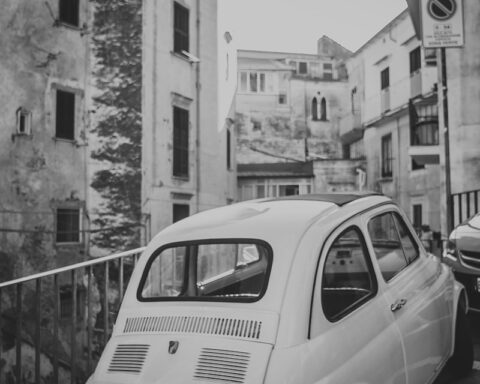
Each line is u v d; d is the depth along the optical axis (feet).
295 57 103.76
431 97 62.64
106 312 12.78
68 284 41.98
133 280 9.32
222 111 59.36
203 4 54.44
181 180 49.57
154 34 46.21
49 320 39.50
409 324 9.42
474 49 41.29
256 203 10.43
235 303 7.89
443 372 13.46
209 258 9.06
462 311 13.02
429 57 62.39
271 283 7.74
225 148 61.00
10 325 36.35
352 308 8.28
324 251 8.10
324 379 7.02
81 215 43.75
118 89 44.62
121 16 44.88
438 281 11.68
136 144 44.01
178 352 7.61
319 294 7.67
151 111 45.44
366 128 84.94
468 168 40.88
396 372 8.61
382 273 9.64
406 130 71.41
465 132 41.09
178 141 49.62
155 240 9.77
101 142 44.55
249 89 101.35
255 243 8.39
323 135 101.55
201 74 53.62
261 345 7.14
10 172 38.81
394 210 11.17
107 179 44.24
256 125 100.78
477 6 41.34
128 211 43.70
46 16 42.04
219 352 7.32
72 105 43.98
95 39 45.11
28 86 40.45
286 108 101.45
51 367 37.42
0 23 38.78
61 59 42.98
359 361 7.67
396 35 73.36
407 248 11.46
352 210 9.44
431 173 65.62
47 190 41.24
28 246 39.52
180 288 9.29
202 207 53.06
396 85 73.26
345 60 104.01
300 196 10.64
